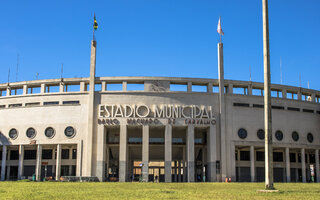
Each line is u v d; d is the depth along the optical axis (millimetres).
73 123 69562
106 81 70875
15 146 73812
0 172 76188
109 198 26500
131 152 76562
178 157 77875
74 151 73188
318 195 28906
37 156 70000
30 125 71312
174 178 81500
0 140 72812
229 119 71250
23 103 73188
